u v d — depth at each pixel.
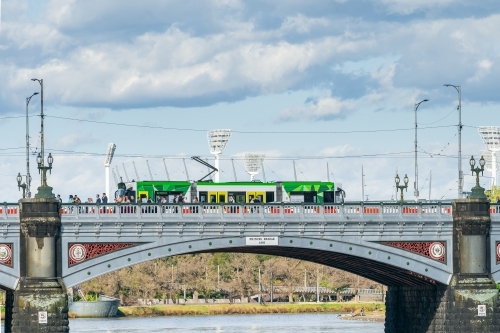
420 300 156.62
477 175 146.88
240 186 152.00
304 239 141.88
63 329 132.62
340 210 142.75
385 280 162.62
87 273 134.88
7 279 133.00
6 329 149.50
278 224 140.62
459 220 145.25
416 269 145.12
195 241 138.50
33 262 132.50
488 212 145.62
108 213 135.75
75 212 134.75
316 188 155.00
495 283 146.00
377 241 144.12
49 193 134.12
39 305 131.75
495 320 145.38
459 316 145.50
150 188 150.62
